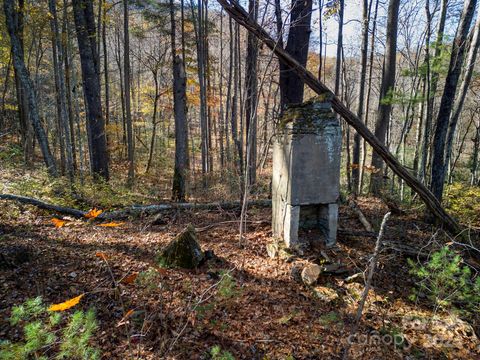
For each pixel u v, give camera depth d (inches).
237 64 520.1
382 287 164.2
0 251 166.2
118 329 125.6
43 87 665.6
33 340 73.9
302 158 178.5
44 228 222.5
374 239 211.0
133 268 171.5
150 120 965.2
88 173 484.1
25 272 160.2
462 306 149.3
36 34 466.6
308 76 201.0
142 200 347.9
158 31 584.4
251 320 136.7
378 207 287.4
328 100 185.0
